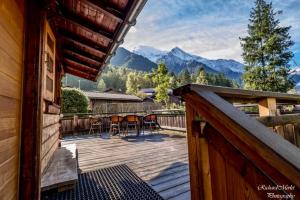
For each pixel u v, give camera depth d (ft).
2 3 3.91
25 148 5.29
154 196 7.72
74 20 8.82
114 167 11.82
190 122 2.94
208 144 2.67
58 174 8.81
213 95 2.54
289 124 3.91
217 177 2.51
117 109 53.16
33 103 5.46
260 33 59.88
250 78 58.29
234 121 1.93
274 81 54.24
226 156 2.34
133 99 76.64
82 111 36.11
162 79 80.18
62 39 12.53
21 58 5.28
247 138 1.78
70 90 35.37
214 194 2.56
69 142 21.77
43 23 5.88
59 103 16.62
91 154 15.58
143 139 22.84
